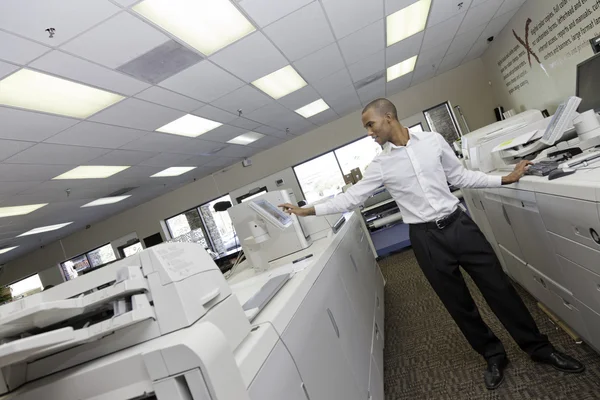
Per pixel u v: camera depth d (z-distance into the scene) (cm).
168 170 657
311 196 820
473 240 142
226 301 75
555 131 142
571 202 107
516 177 144
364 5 323
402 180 147
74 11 200
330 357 106
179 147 539
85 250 892
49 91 270
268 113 542
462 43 560
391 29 405
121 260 67
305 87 490
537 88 527
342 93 592
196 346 49
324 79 488
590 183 95
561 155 139
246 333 75
